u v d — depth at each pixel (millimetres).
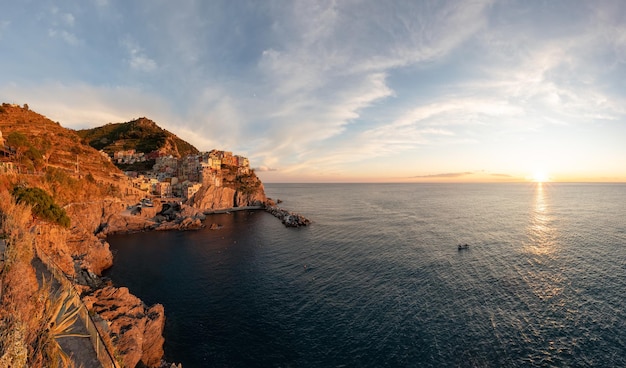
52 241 44000
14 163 68062
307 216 138375
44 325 12930
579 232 92438
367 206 182250
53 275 21844
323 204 199875
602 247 74000
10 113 120062
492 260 65625
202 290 51500
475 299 46531
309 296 48844
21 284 14367
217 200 162125
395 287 51719
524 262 63781
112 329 29609
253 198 180375
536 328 38562
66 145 119812
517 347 35031
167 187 154750
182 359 33688
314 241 87562
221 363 33156
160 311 37781
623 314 41250
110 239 89188
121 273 59438
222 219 132125
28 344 11188
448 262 64750
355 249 77375
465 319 40875
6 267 14734
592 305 43906
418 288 51062
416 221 119688
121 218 101188
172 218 119250
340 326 39781
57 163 99438
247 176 198375
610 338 36125
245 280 56156
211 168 173750
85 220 86562
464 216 132625
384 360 33344
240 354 34562
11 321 10453
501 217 128125
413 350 34812
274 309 44562
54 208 46719
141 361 30594
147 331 32906
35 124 121000
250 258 70688
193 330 39062
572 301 45281
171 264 65750
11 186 49531
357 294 49250
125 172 170000
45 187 70688
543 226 104188
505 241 82750
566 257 66562
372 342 36375
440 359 33281
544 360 32875
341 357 33969
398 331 38406
